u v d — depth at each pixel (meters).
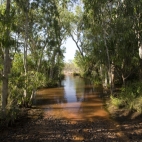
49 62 26.12
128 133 8.84
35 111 13.35
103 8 15.85
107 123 10.50
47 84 27.66
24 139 8.37
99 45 16.05
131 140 8.05
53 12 13.98
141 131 8.91
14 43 9.81
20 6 12.57
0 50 10.70
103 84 25.12
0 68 11.45
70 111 13.39
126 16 14.81
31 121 11.02
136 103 11.45
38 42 15.19
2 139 8.34
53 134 8.98
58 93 21.75
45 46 15.15
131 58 15.87
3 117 9.78
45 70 28.77
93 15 15.77
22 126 10.09
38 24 14.35
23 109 13.64
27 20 13.56
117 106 13.20
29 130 9.50
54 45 14.84
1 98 10.80
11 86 12.24
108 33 15.94
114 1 16.16
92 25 16.45
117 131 9.20
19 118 11.38
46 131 9.39
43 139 8.38
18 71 14.73
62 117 11.89
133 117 10.83
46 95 20.42
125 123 10.24
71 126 10.13
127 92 13.33
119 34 14.82
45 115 12.38
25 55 13.95
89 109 13.85
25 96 14.15
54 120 11.24
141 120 10.23
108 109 13.45
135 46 15.52
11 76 11.95
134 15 14.77
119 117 11.39
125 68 16.66
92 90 23.42
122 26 14.68
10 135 8.80
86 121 10.98
